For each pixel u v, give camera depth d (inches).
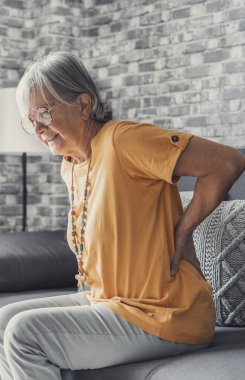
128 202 80.7
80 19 182.5
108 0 176.4
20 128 157.8
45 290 128.8
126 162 80.4
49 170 184.5
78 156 88.8
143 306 80.3
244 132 147.0
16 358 77.2
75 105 84.8
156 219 82.0
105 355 79.4
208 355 78.4
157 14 164.6
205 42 154.3
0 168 185.8
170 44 161.8
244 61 146.7
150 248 81.3
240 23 147.3
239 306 95.4
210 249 98.6
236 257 96.4
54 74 83.4
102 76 178.9
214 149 78.4
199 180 79.8
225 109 150.6
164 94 163.8
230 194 114.2
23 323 77.4
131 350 79.6
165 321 79.4
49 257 131.9
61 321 78.7
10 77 185.3
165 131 79.9
